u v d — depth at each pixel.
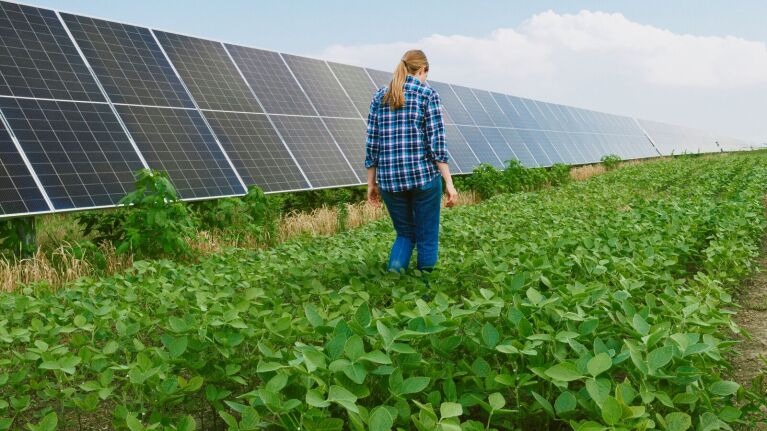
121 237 8.09
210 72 11.64
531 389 2.71
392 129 5.51
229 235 8.84
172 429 2.35
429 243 5.70
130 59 10.35
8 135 7.71
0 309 4.42
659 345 2.92
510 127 22.56
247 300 3.52
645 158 37.41
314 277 5.15
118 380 3.44
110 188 8.27
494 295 3.53
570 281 4.71
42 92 8.55
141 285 4.85
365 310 2.92
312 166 11.73
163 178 7.66
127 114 9.41
